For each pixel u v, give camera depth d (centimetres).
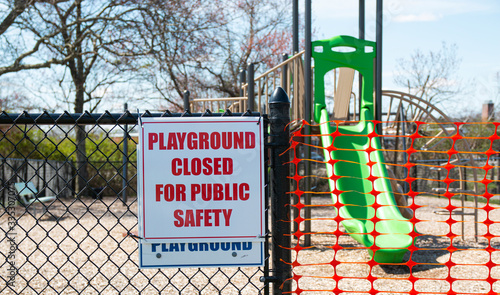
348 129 809
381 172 702
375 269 536
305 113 756
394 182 783
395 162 1134
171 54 1627
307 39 755
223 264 200
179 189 199
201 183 200
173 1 1463
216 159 201
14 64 1447
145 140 200
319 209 1253
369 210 669
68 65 1711
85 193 1784
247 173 201
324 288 438
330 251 641
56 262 573
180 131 200
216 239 199
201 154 200
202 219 200
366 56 802
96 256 615
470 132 2219
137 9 1480
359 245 684
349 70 890
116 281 468
